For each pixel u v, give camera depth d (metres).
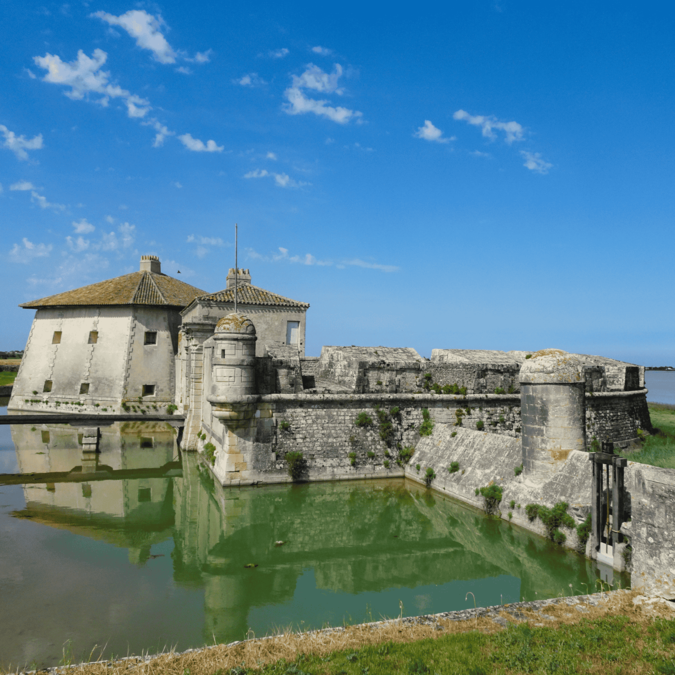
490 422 21.31
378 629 7.52
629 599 8.54
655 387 103.50
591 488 12.08
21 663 8.10
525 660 6.41
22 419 25.83
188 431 27.09
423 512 16.69
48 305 40.88
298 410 19.62
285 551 13.87
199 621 9.77
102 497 19.16
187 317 35.00
